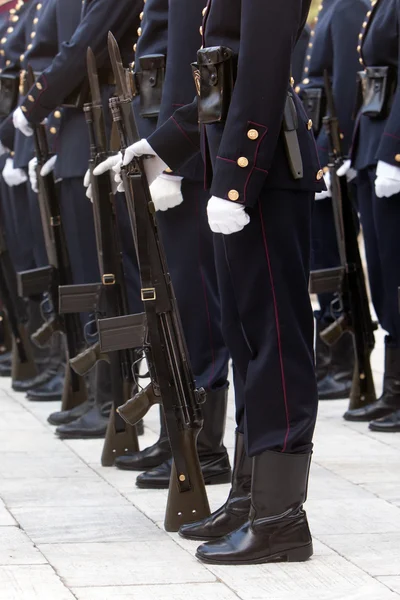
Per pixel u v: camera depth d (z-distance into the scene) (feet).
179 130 26.99
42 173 40.88
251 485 25.68
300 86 46.65
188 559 25.89
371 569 25.05
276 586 23.98
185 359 27.91
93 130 35.01
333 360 46.24
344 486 32.19
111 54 28.04
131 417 28.12
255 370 25.11
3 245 49.19
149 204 27.37
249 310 25.09
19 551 26.63
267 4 23.52
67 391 41.98
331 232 46.32
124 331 30.01
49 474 34.30
